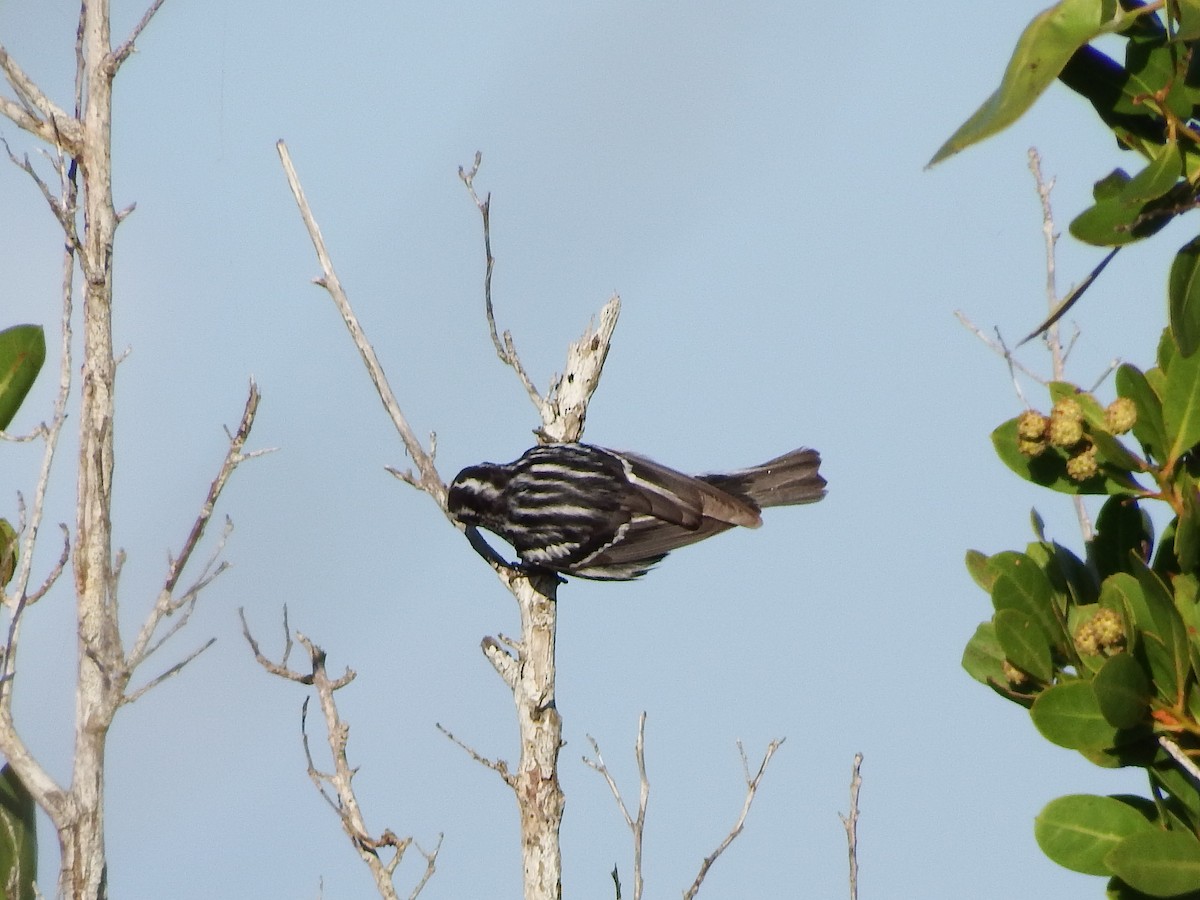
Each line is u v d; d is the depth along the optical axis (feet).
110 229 42.78
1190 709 27.35
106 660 38.58
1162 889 26.45
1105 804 28.96
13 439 39.09
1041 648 28.96
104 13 43.83
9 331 43.50
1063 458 30.19
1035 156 41.32
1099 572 30.35
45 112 42.96
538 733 42.01
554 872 41.45
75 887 38.01
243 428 39.14
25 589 38.19
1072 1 23.71
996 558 29.14
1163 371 29.09
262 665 41.60
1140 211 26.14
